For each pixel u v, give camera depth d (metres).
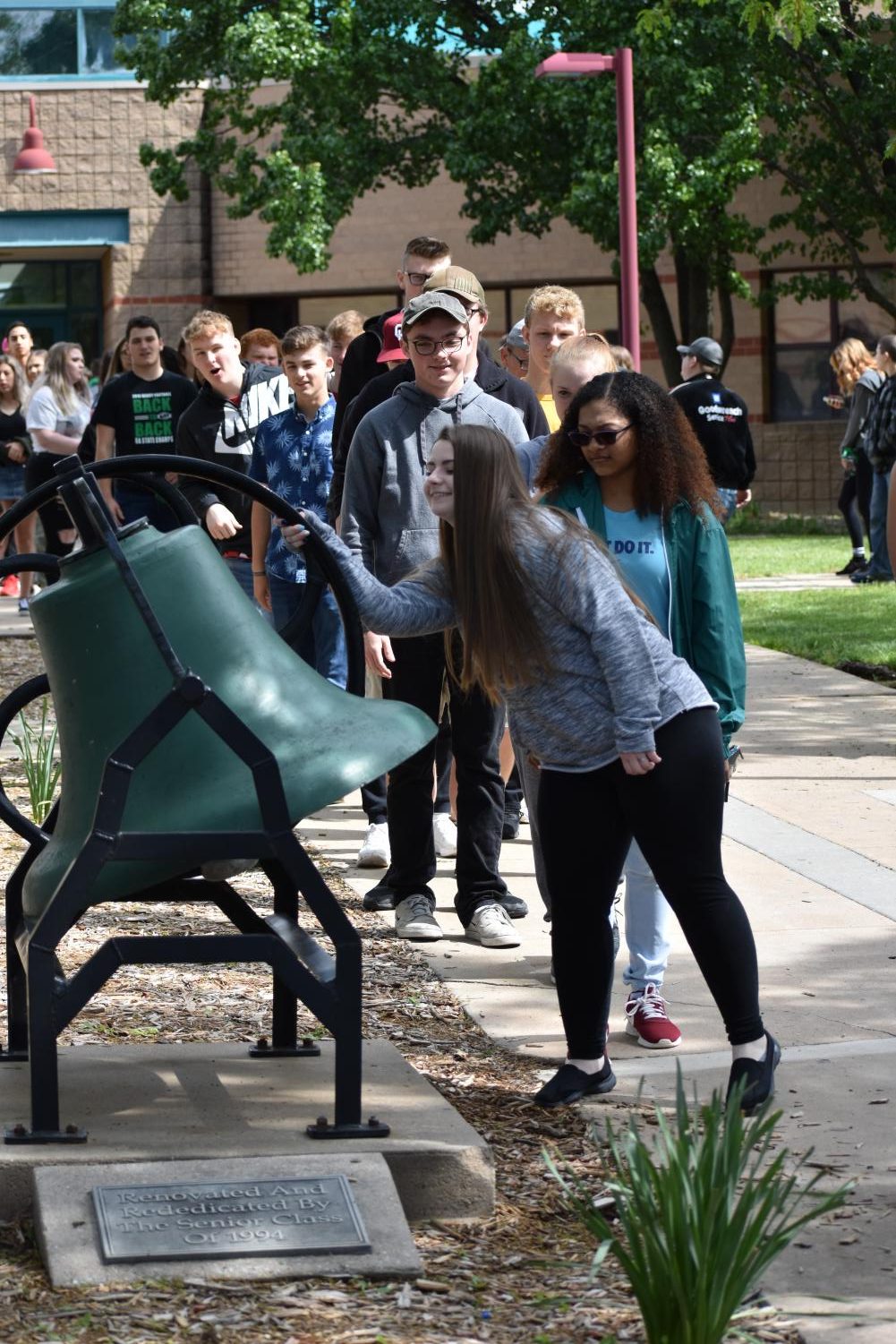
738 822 8.21
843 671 12.67
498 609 4.37
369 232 31.83
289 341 7.83
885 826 8.06
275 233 26.81
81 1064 4.66
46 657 4.16
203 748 3.99
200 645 4.04
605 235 26.06
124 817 3.95
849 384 18.36
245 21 27.34
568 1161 4.33
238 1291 3.59
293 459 7.89
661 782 4.51
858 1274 3.68
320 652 7.84
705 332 29.30
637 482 4.79
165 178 27.94
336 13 26.55
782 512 30.86
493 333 32.28
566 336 6.97
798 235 30.62
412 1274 3.70
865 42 26.80
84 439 10.33
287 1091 4.43
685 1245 3.26
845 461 18.03
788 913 6.65
